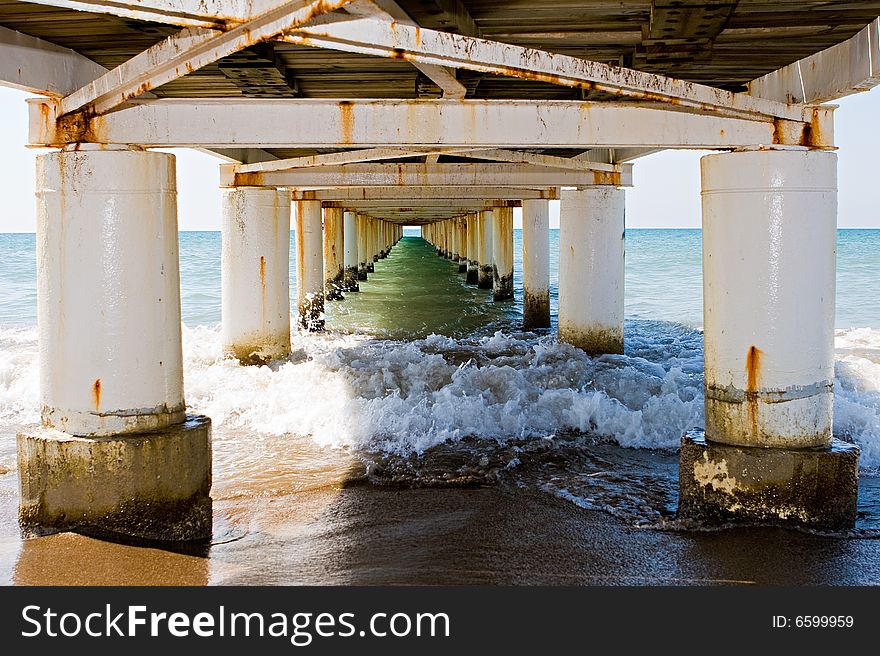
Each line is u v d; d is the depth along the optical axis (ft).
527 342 49.08
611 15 15.89
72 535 17.51
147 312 17.66
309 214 63.67
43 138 17.58
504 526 19.21
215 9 11.63
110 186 17.26
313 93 24.80
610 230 42.37
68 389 17.65
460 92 19.60
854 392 31.73
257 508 20.63
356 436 27.40
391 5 13.56
